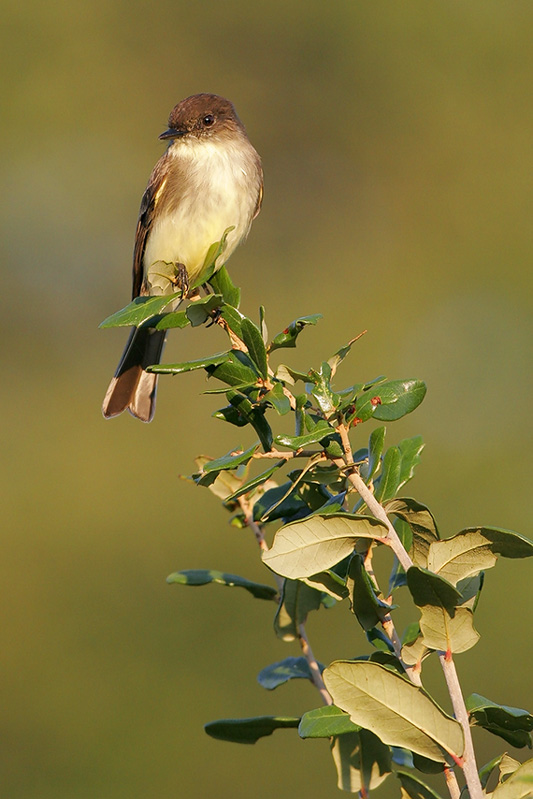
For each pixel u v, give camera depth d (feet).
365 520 9.54
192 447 45.37
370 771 10.29
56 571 38.17
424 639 9.34
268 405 11.21
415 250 57.00
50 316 54.75
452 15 60.59
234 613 33.55
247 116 61.77
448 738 8.97
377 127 60.75
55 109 60.39
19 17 60.54
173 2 63.00
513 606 31.32
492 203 57.98
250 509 13.10
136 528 40.70
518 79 60.03
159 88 62.44
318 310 54.34
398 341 51.21
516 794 8.89
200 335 50.34
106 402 22.74
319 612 31.09
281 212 59.52
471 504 39.91
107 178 59.00
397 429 43.57
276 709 30.25
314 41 60.90
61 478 43.27
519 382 47.26
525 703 29.50
